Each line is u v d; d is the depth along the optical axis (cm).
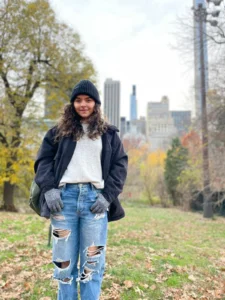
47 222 870
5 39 1380
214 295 322
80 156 194
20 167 1391
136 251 522
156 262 446
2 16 1375
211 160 1456
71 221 193
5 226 739
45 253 461
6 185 1566
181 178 2208
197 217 1521
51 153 201
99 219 195
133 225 961
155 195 2919
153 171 2958
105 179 199
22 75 1439
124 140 3994
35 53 1477
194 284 358
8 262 405
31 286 317
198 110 1550
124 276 360
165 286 341
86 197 192
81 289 198
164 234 808
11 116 1351
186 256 515
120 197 3044
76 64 1550
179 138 2681
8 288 313
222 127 1335
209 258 519
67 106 205
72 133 195
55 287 315
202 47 1238
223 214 1784
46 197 187
